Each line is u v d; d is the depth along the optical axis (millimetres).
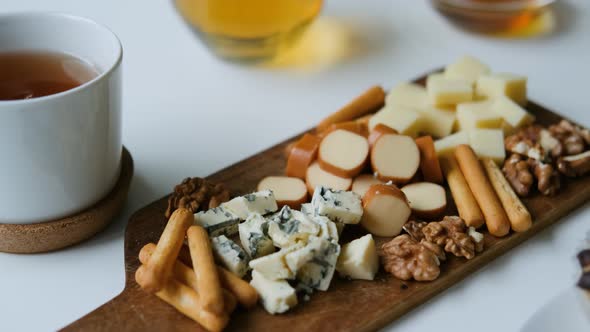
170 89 653
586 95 647
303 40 715
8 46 497
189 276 452
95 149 469
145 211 511
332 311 450
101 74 466
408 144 533
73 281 478
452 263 481
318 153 533
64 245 491
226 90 654
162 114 623
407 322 458
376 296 459
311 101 644
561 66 683
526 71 676
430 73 652
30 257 490
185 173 562
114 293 473
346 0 776
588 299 436
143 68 679
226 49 655
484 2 698
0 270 482
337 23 741
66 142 451
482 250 490
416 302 463
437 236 490
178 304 444
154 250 461
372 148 532
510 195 521
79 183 473
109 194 500
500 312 464
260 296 452
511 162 545
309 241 464
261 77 671
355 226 506
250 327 441
